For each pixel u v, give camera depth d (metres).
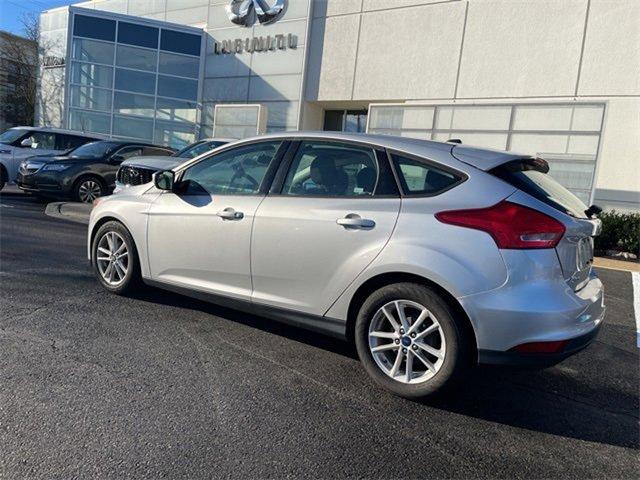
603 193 13.17
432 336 3.37
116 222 5.10
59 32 24.47
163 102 20.91
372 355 3.53
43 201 12.68
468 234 3.20
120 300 5.11
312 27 18.02
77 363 3.67
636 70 12.75
